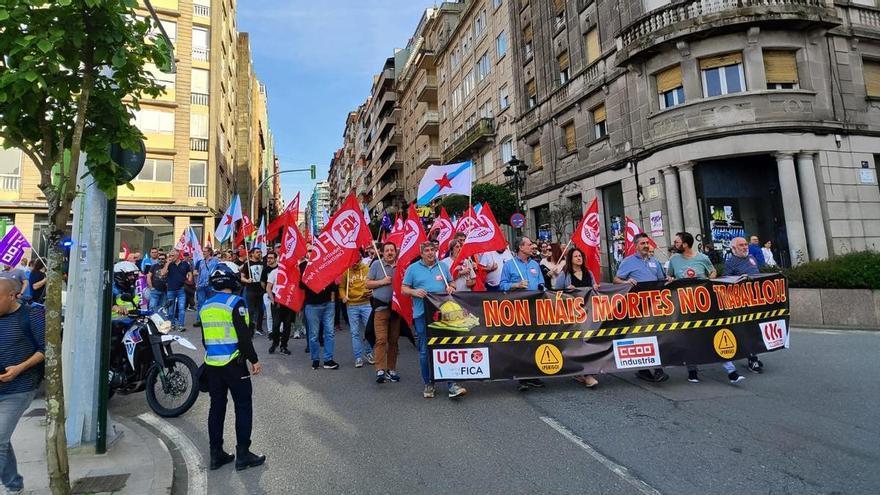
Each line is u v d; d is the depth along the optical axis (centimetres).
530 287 638
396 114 5491
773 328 650
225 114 3675
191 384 583
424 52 4131
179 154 2909
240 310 426
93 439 446
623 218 1867
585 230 766
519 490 348
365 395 606
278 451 442
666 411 503
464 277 721
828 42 1564
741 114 1491
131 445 461
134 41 328
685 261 694
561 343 593
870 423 446
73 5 289
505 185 2442
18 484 361
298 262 793
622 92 1833
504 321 587
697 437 432
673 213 1596
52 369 306
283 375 730
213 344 418
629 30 1730
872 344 759
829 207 1470
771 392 550
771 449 400
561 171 2266
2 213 2606
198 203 3020
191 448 465
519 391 597
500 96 2947
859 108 1562
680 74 1622
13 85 282
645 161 1712
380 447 438
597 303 607
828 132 1502
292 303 781
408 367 768
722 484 346
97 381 454
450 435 459
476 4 3306
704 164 1559
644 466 379
